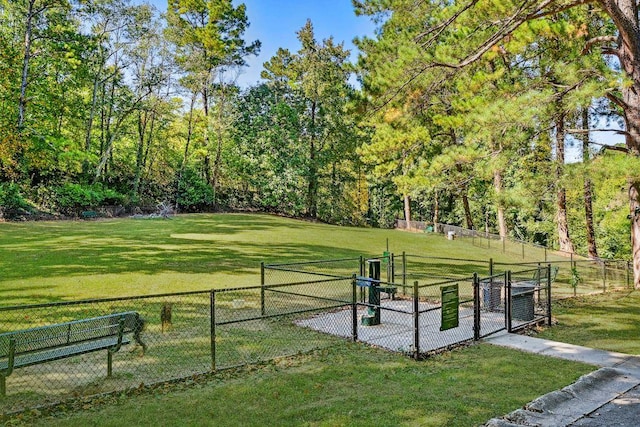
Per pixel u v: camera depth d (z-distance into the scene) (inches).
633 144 534.3
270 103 2009.1
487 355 319.0
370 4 532.4
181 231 1056.8
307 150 1866.4
